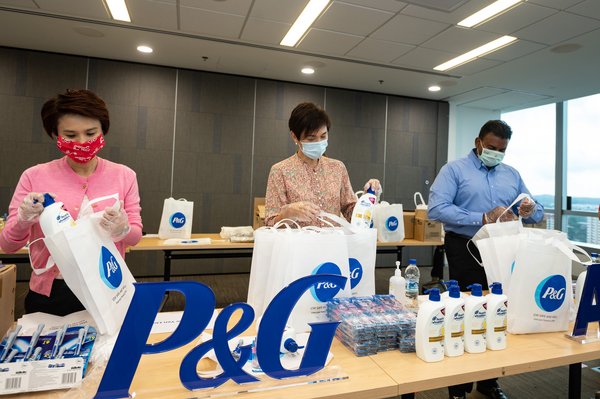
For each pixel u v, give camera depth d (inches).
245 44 151.5
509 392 80.5
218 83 191.5
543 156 234.4
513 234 47.3
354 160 215.2
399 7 117.6
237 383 29.4
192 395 27.9
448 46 147.7
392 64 170.2
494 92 208.7
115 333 33.0
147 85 180.9
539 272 42.3
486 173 76.6
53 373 27.2
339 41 145.8
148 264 181.5
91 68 172.7
